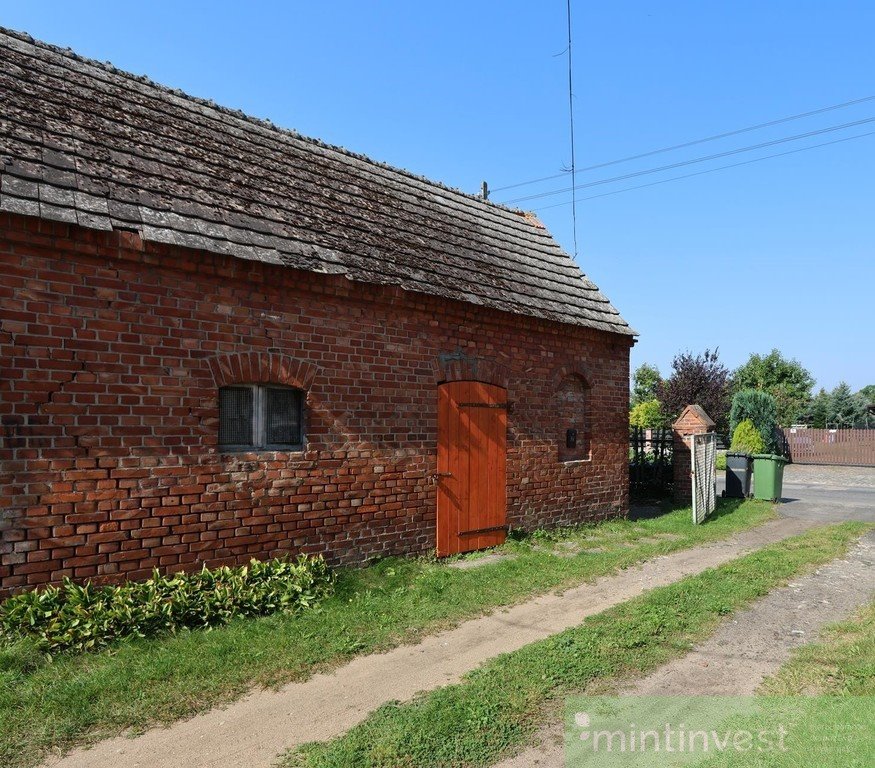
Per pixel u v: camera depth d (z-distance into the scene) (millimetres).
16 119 5883
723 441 30828
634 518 11797
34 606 4867
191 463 5977
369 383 7438
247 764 3479
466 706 4043
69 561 5270
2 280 5000
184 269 5930
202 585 5668
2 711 3873
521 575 7359
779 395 43219
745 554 8828
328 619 5621
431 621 5793
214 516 6133
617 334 10875
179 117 7676
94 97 6941
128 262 5637
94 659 4625
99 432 5438
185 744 3680
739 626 5621
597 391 10797
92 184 5770
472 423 8648
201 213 6355
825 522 11898
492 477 8914
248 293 6410
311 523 6887
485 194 15758
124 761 3500
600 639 5191
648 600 6270
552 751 3570
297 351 6770
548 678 4461
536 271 10555
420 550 7949
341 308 7176
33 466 5105
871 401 44062
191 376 5996
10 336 5023
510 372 9203
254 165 7816
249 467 6391
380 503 7523
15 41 6859
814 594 6637
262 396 6660
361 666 4824
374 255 7691
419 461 7957
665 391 31016
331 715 4035
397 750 3539
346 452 7203
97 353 5449
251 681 4488
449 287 8211
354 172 9430
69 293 5316
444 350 8289
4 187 5090
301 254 6789
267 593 5840
